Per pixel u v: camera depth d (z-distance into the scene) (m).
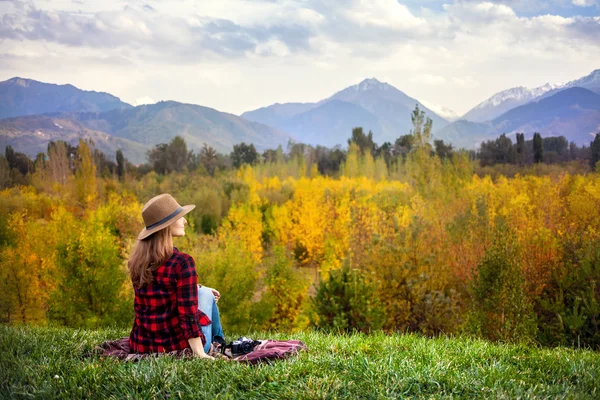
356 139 102.69
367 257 19.16
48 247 22.98
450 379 4.05
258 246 36.09
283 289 20.73
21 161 48.19
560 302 13.46
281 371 4.06
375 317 13.85
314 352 4.95
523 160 40.34
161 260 4.25
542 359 4.93
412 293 15.91
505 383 4.00
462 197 32.28
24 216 31.95
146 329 4.39
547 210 22.80
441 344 5.82
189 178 59.84
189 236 24.47
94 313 18.98
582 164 29.72
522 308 12.55
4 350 4.72
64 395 3.66
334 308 13.97
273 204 47.47
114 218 33.25
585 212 21.59
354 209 28.55
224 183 57.22
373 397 3.65
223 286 20.66
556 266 15.52
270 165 93.62
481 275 13.20
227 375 3.96
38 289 22.59
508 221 19.34
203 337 4.49
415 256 17.05
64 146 48.56
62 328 6.98
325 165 98.81
